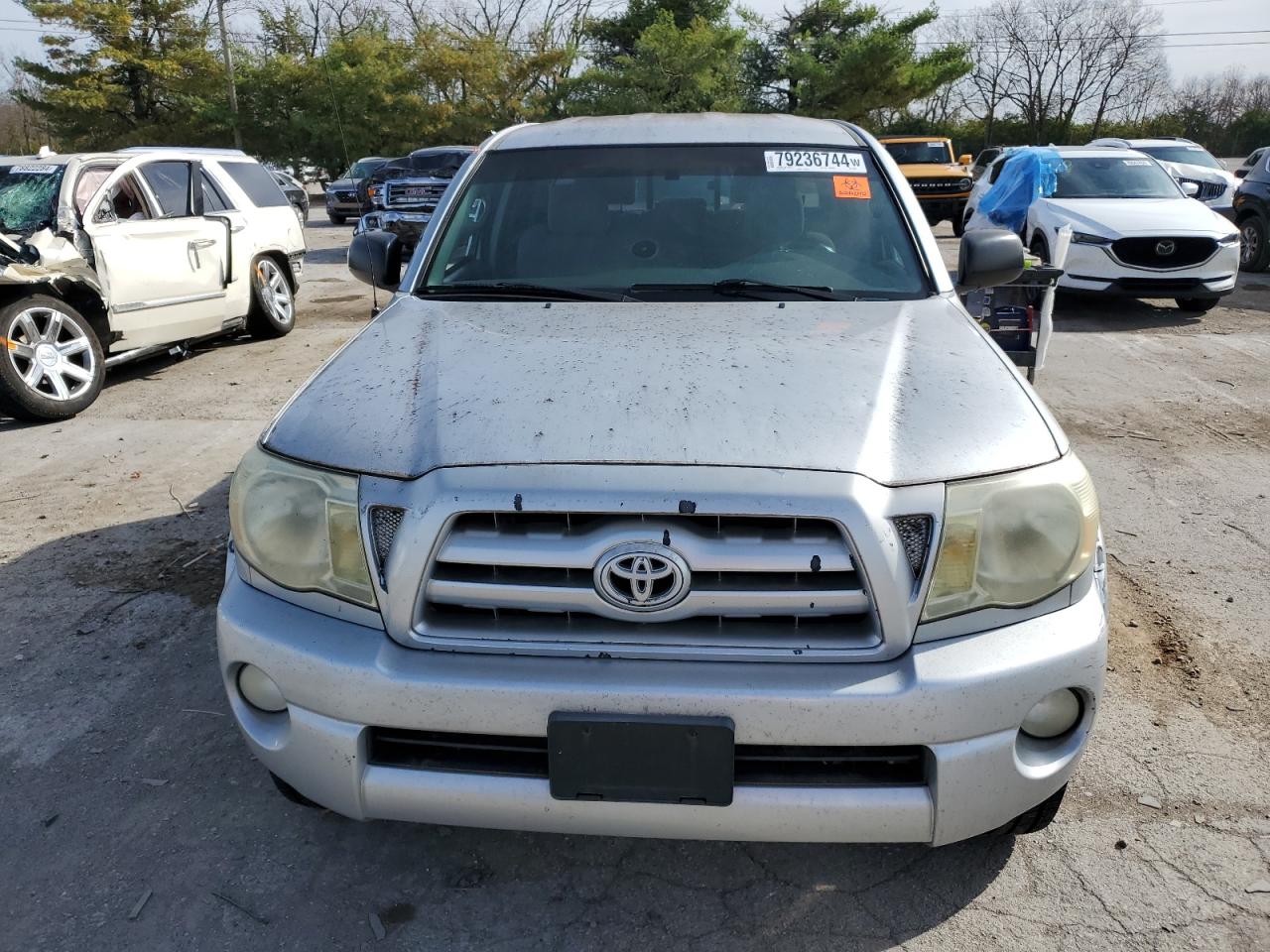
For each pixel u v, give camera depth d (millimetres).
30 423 6188
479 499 1827
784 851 2395
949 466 1901
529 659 1869
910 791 1858
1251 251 12898
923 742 1819
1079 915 2174
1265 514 4535
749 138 3357
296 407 2248
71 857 2385
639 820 1891
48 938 2137
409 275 3066
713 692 1800
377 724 1886
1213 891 2236
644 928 2166
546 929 2164
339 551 1939
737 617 1857
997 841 2404
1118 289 9266
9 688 3131
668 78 35312
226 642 2031
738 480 1816
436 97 41812
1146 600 3680
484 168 3359
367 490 1916
